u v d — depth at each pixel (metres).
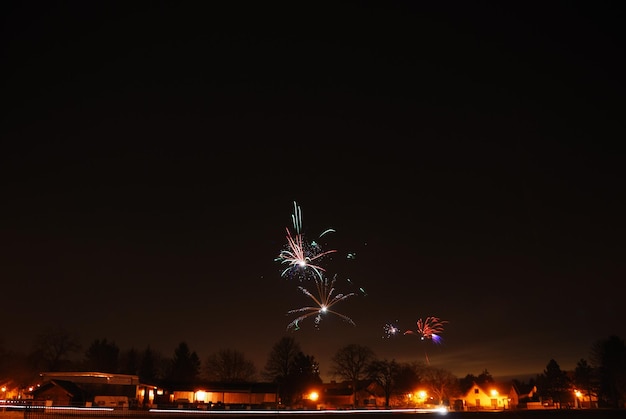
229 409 87.38
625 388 118.00
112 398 80.31
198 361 152.38
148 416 62.25
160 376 152.12
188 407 87.31
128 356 152.25
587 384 136.12
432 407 119.75
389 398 124.44
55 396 79.50
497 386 145.50
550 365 141.88
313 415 76.19
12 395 109.50
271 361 118.25
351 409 103.75
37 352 117.44
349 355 117.06
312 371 118.50
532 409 112.38
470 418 79.19
